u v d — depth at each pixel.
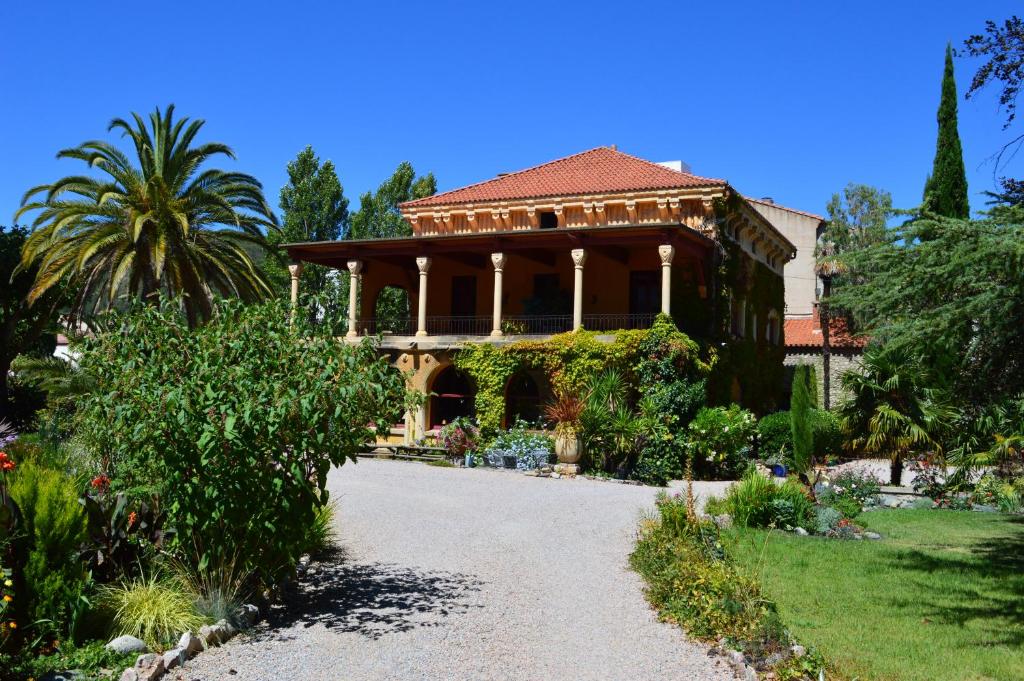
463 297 33.03
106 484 9.00
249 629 8.27
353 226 51.22
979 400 10.41
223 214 26.44
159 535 8.77
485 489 18.50
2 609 6.45
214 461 8.17
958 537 14.96
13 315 31.55
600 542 13.04
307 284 47.81
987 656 8.15
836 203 47.09
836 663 7.73
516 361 26.94
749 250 32.19
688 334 27.66
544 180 32.69
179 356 8.76
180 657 7.19
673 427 24.12
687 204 29.23
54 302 30.84
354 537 12.83
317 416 8.39
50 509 7.42
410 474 21.06
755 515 15.07
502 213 31.31
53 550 7.41
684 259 29.16
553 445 22.91
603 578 10.84
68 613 7.24
